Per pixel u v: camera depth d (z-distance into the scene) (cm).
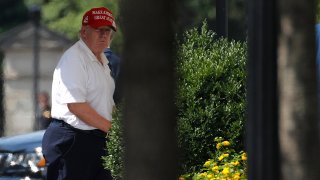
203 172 1792
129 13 1021
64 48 7988
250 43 1112
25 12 10219
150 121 1020
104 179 1847
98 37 1830
